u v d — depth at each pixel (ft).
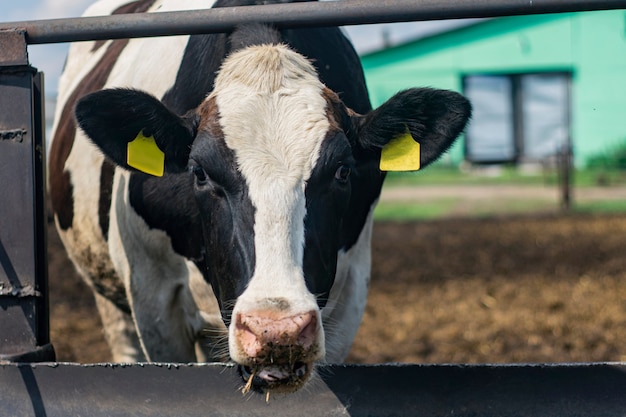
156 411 9.43
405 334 23.91
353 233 12.20
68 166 15.30
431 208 60.80
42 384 9.61
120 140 10.21
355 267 13.07
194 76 11.92
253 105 9.74
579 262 35.68
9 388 9.68
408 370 9.20
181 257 12.13
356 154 10.68
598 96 86.02
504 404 9.08
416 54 88.74
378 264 36.11
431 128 10.44
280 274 8.73
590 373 8.95
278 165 9.34
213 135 9.61
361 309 13.43
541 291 29.60
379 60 89.30
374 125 10.37
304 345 8.22
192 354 13.43
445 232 47.78
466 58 87.86
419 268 34.99
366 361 21.15
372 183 12.26
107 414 9.50
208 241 9.85
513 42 86.89
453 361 21.09
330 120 9.81
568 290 29.73
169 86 12.39
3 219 9.84
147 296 12.85
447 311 26.71
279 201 9.15
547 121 87.25
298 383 8.47
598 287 30.17
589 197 63.10
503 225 50.29
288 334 8.04
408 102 10.15
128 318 15.74
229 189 9.42
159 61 13.03
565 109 86.74
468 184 73.41
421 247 41.47
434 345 22.70
